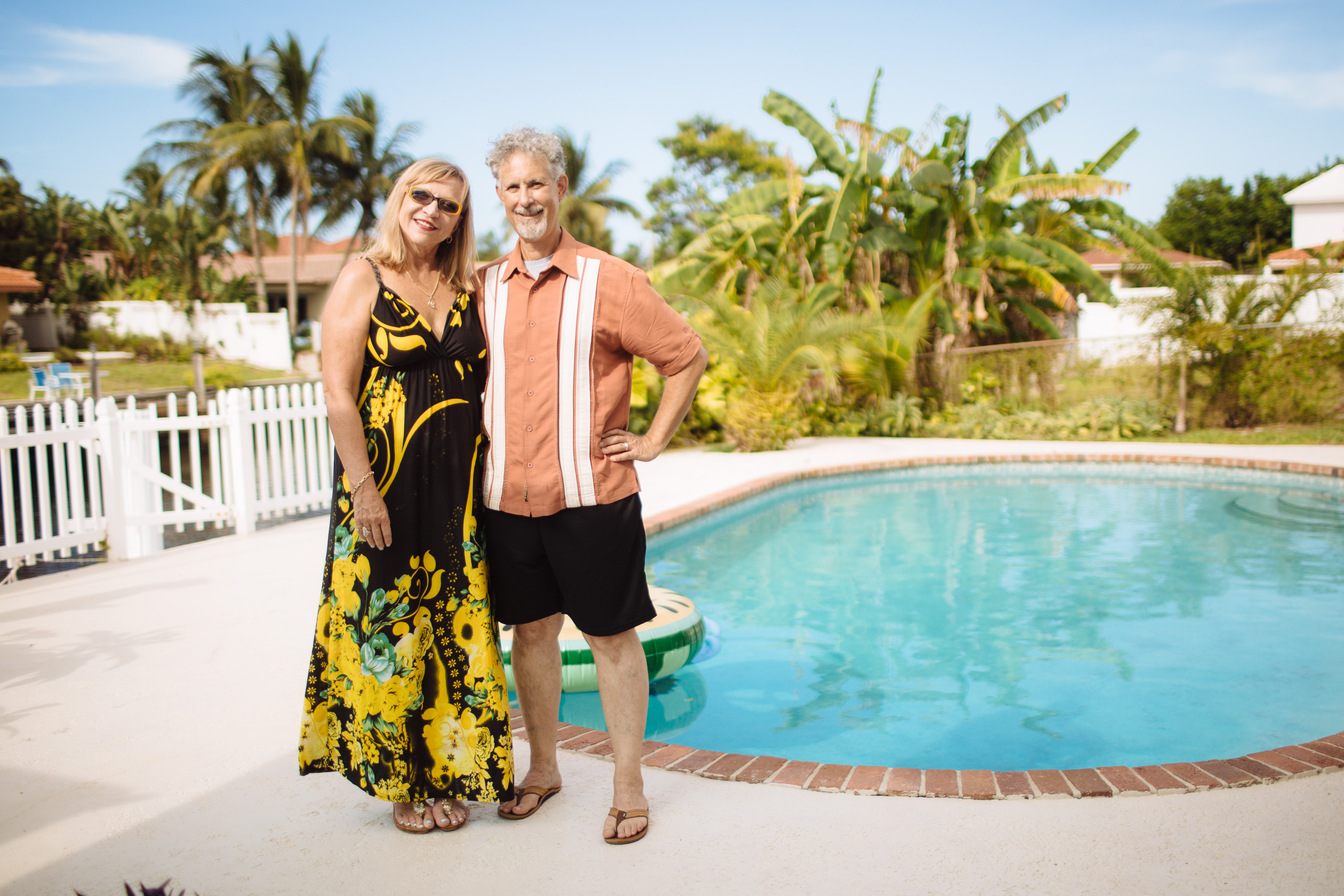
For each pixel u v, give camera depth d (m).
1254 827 2.29
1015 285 17.84
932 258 16.56
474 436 2.32
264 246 39.97
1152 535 7.38
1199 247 39.34
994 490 9.80
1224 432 13.45
